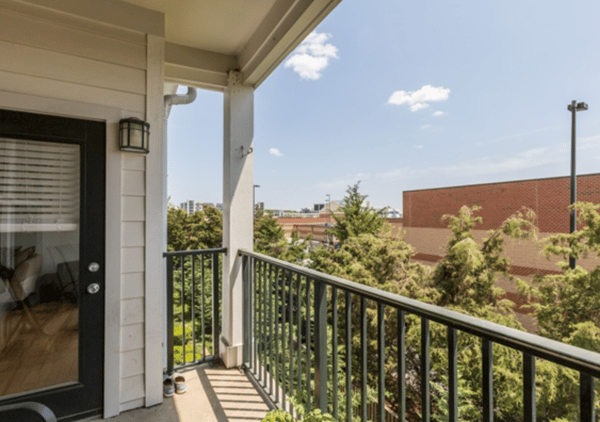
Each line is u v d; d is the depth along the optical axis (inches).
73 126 80.0
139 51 88.5
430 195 657.6
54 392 76.9
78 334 80.2
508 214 521.0
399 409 44.6
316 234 552.7
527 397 29.2
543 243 287.6
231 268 112.0
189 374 106.4
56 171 78.8
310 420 59.6
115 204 84.4
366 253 354.9
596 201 422.0
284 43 87.9
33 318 76.6
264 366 96.1
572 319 250.7
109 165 83.9
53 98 77.2
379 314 48.9
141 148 84.9
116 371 83.9
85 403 80.5
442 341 237.3
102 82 83.5
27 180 76.2
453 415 36.7
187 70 109.6
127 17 86.2
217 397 93.2
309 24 79.8
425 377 40.4
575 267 265.1
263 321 99.4
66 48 79.4
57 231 78.8
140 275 88.1
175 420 82.6
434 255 646.5
